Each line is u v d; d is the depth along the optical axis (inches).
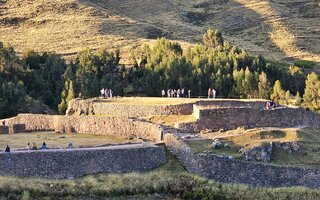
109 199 2817.4
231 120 3772.1
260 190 2974.9
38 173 3029.0
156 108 4104.3
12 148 3339.1
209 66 6333.7
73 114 4554.6
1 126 4301.2
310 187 3046.3
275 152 3208.7
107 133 4010.8
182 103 4114.2
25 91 5930.1
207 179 3038.9
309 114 4035.4
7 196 2687.0
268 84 5959.6
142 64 7047.2
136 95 6279.5
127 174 3088.1
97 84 6072.8
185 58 6771.7
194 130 3705.7
